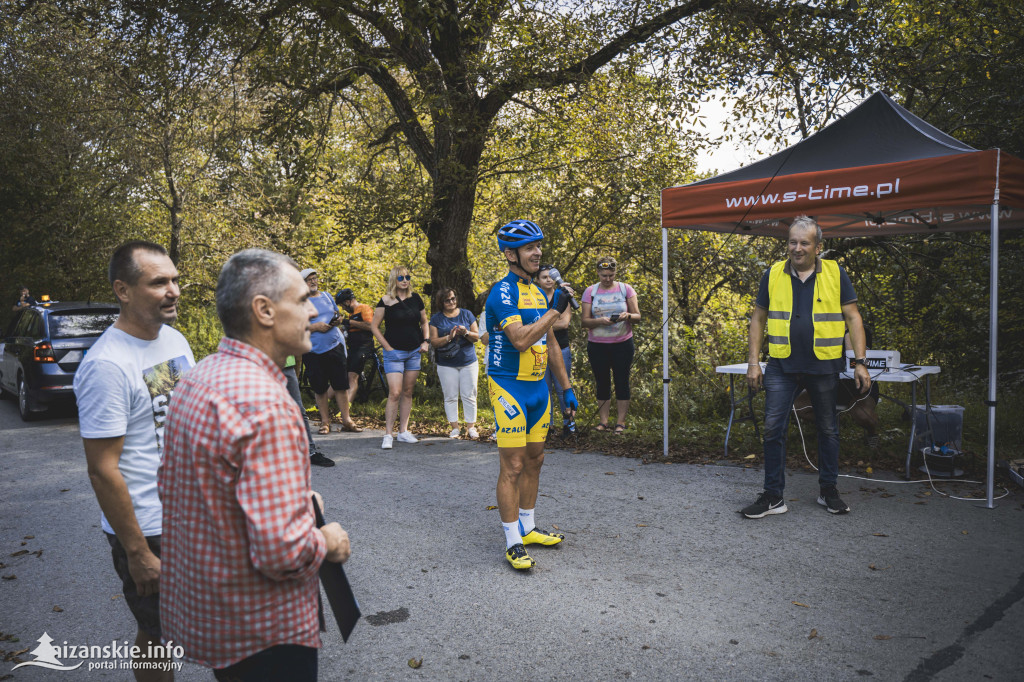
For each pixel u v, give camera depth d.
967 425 6.60
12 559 4.19
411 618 3.26
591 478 5.58
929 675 2.67
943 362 9.59
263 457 1.44
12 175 16.80
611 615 3.24
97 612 3.49
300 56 9.30
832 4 9.03
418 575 3.75
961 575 3.54
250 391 1.49
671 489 5.20
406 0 8.11
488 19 8.77
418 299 7.23
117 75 12.70
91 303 9.90
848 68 9.04
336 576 1.72
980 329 9.25
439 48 9.64
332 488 5.50
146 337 2.23
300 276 1.68
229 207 16.95
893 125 5.03
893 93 9.77
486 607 3.35
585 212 11.16
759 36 9.45
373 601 3.45
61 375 8.95
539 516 4.67
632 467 5.90
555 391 7.40
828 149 5.19
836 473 4.58
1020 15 8.68
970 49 9.15
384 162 12.52
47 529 4.73
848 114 5.21
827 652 2.86
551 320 3.59
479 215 13.41
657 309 11.98
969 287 9.45
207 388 1.51
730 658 2.83
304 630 1.57
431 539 4.30
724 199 5.61
